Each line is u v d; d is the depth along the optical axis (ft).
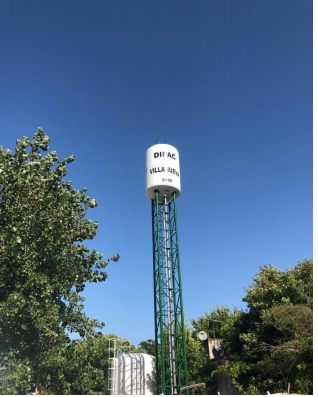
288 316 97.66
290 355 86.94
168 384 101.14
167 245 104.88
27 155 63.26
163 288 99.91
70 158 69.77
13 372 49.78
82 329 65.87
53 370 57.93
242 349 121.08
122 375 132.87
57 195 68.03
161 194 109.81
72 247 69.21
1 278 53.83
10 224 56.44
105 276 73.10
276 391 89.92
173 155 111.96
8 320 51.80
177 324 96.89
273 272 123.85
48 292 55.77
